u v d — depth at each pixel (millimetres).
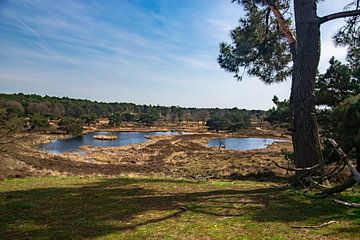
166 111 170500
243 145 63656
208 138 80375
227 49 12586
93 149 50719
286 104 19266
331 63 14352
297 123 9406
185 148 54000
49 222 5832
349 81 13805
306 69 9352
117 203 7457
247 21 12305
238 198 7910
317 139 9266
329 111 13555
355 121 8102
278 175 15188
